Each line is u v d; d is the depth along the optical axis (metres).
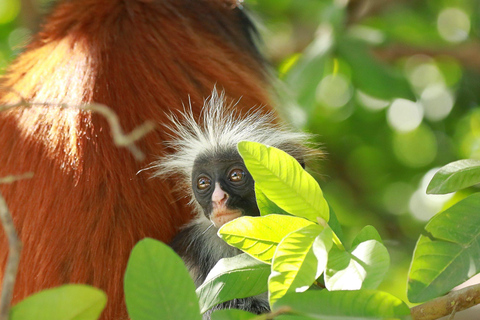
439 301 5.67
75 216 7.31
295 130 9.03
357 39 12.81
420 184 13.51
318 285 6.28
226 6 10.34
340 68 14.95
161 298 5.05
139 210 7.46
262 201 6.19
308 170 8.36
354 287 5.03
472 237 5.40
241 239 5.75
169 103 8.06
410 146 15.34
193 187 7.24
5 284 4.15
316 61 12.34
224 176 7.02
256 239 5.75
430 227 5.48
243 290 5.94
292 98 12.10
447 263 5.30
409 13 15.28
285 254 5.21
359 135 15.41
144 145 7.66
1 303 4.11
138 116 7.84
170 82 8.32
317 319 4.95
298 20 16.19
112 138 7.50
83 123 7.51
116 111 7.76
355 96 15.02
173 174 7.67
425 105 15.34
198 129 7.47
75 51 8.35
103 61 8.10
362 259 5.21
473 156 13.06
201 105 8.20
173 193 7.76
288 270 5.15
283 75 13.39
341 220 14.53
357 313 4.74
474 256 5.29
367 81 12.56
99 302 4.69
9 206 7.71
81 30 8.64
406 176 15.17
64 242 7.30
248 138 7.38
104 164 7.43
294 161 5.51
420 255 5.36
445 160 14.91
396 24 15.04
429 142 15.27
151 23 8.75
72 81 7.96
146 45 8.50
